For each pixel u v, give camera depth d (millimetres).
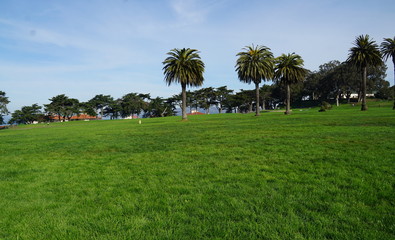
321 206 4750
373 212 4402
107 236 3998
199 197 5488
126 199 5590
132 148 13398
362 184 5781
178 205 5117
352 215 4340
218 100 130125
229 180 6629
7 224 4613
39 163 10320
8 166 9906
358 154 8805
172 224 4297
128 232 4086
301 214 4469
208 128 24578
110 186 6676
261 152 10242
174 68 46875
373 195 5148
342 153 9148
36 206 5422
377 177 6227
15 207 5422
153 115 127625
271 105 142125
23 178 7898
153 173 7809
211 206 4992
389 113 34281
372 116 29250
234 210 4762
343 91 106812
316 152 9586
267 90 125750
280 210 4602
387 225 3947
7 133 36469
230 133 18422
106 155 11617
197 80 50281
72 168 9094
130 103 128000
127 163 9523
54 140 19797
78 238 4004
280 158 8930
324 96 118688
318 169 7195
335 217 4305
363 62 49938
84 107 125125
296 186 5883
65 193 6242
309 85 117000
